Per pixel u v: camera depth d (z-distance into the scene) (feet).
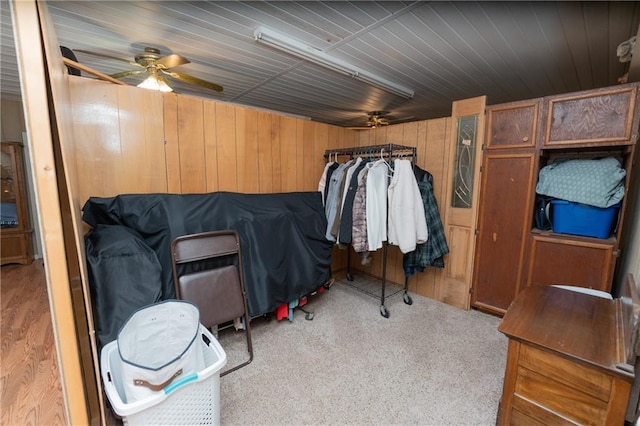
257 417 4.87
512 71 9.75
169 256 5.97
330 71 10.07
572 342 3.50
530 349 3.71
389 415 4.94
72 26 7.09
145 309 4.30
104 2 6.09
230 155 7.88
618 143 6.19
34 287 10.63
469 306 8.82
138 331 4.16
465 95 12.39
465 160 8.54
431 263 8.88
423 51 8.38
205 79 10.85
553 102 6.95
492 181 8.08
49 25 3.71
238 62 9.37
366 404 5.16
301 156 9.71
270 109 15.39
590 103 6.47
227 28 7.28
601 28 7.02
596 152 7.55
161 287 5.32
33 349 6.68
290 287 7.70
